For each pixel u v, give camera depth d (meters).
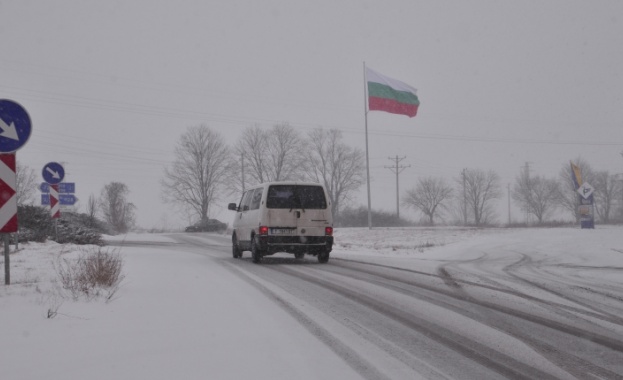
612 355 5.75
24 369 4.82
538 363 5.44
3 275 10.93
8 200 9.28
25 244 19.94
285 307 8.24
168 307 7.95
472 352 5.82
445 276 12.51
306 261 17.20
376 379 4.81
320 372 4.94
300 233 15.85
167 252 21.06
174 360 5.19
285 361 5.25
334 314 7.79
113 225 57.56
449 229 40.88
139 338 6.01
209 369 4.93
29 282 9.80
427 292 9.98
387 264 15.70
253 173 70.25
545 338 6.47
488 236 29.28
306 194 16.09
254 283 11.03
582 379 4.95
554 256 18.06
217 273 12.86
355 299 9.16
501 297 9.43
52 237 23.61
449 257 18.31
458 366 5.30
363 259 17.72
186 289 9.88
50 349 5.46
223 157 70.75
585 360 5.56
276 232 15.73
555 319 7.56
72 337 5.95
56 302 7.75
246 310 7.88
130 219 67.25
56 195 18.19
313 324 7.04
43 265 12.81
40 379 4.56
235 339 6.09
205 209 69.69
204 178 70.25
